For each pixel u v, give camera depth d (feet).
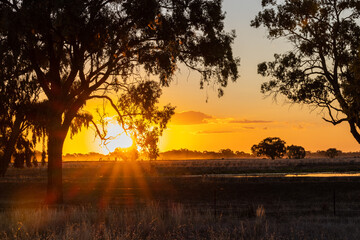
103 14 70.79
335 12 107.55
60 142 84.53
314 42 108.06
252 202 88.02
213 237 37.86
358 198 91.20
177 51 77.82
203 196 99.09
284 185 108.27
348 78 104.27
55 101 82.89
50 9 65.26
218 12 77.20
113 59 78.79
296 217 57.67
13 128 138.00
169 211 55.01
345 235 38.63
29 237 37.96
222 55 79.97
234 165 320.09
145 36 79.20
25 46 75.97
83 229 37.81
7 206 78.38
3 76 80.59
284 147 503.20
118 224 44.42
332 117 107.04
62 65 92.32
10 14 65.00
